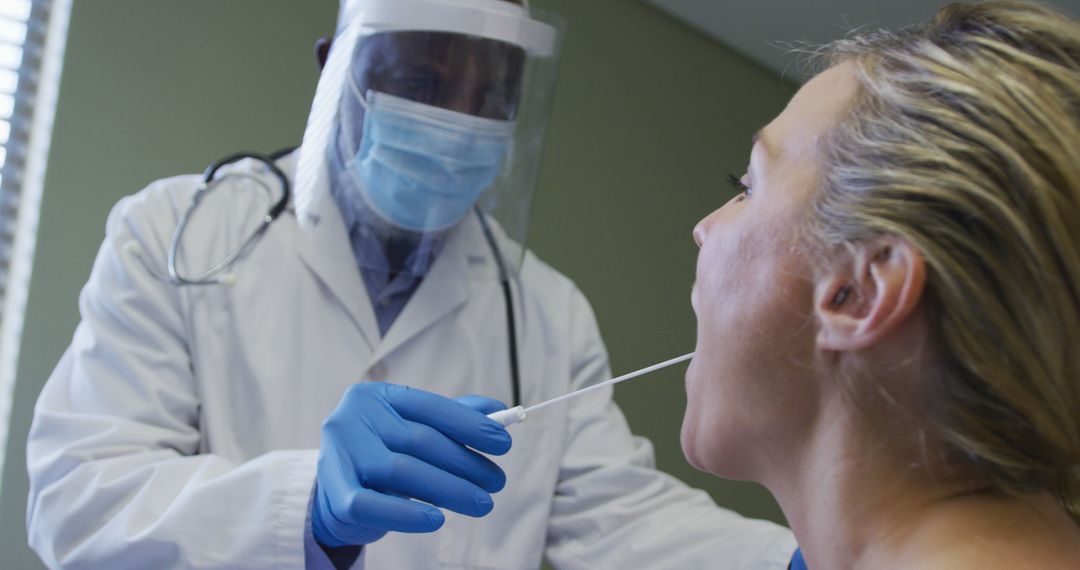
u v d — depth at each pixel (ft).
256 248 5.39
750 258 2.53
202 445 5.25
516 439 5.48
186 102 7.38
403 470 3.68
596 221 9.11
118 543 4.44
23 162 7.12
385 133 4.84
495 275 5.42
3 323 6.99
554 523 5.47
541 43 5.07
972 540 2.19
